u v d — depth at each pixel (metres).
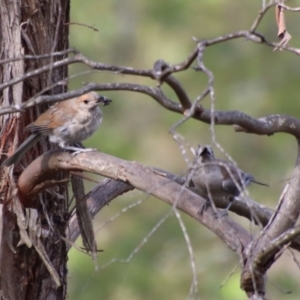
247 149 22.92
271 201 22.02
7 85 7.09
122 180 8.20
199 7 24.16
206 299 19.14
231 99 23.45
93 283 17.64
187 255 20.16
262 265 7.38
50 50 9.26
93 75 22.88
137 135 23.30
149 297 18.19
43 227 9.16
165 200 7.98
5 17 9.09
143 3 24.19
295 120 8.33
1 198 8.86
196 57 6.71
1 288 8.77
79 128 10.02
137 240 19.75
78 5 23.06
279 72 24.00
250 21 24.14
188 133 22.94
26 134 9.19
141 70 6.91
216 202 9.68
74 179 9.43
